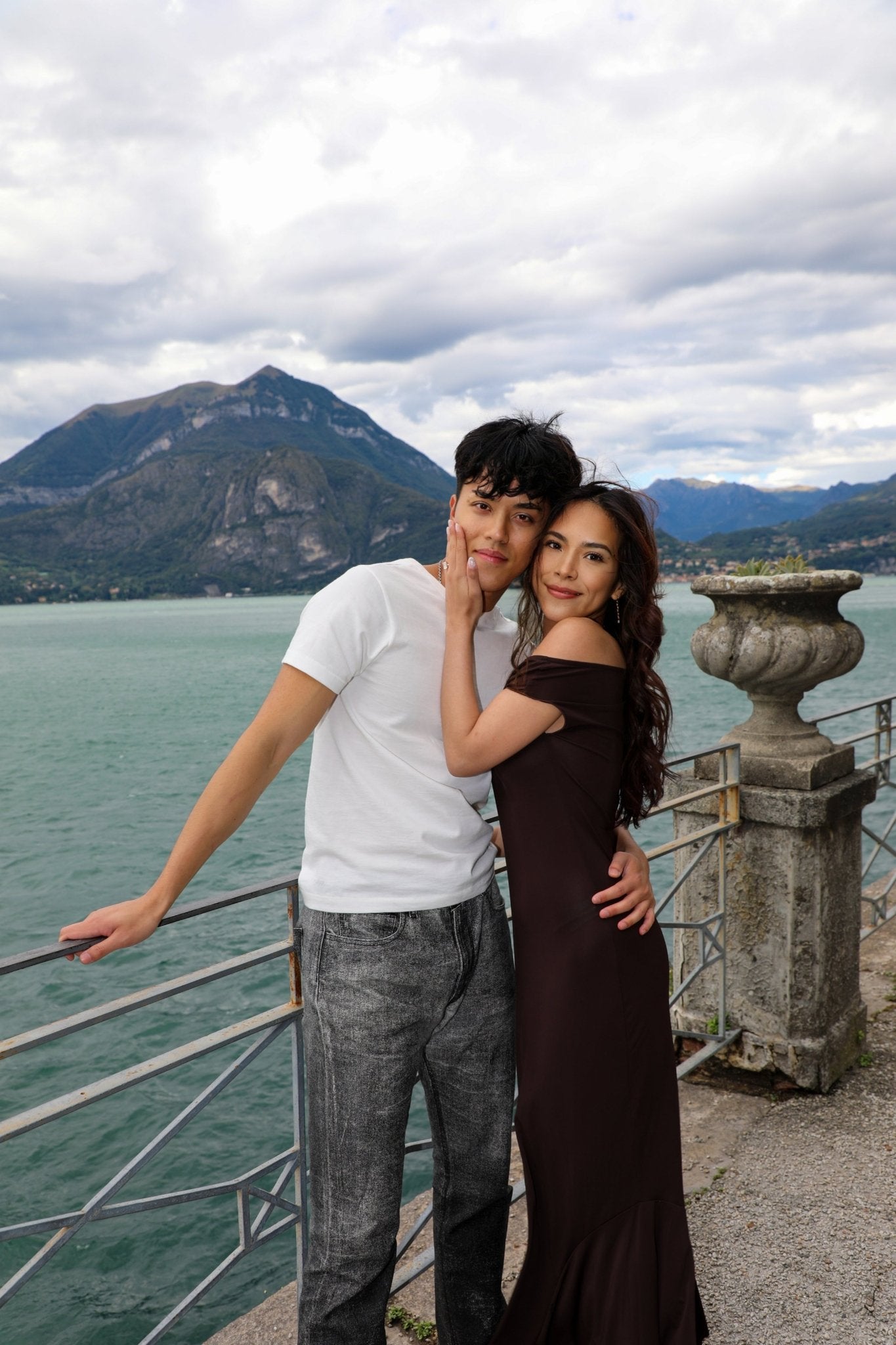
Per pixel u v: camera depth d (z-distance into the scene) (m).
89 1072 8.77
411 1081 1.51
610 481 1.55
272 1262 5.83
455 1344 1.72
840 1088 3.02
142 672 67.25
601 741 1.54
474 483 1.50
